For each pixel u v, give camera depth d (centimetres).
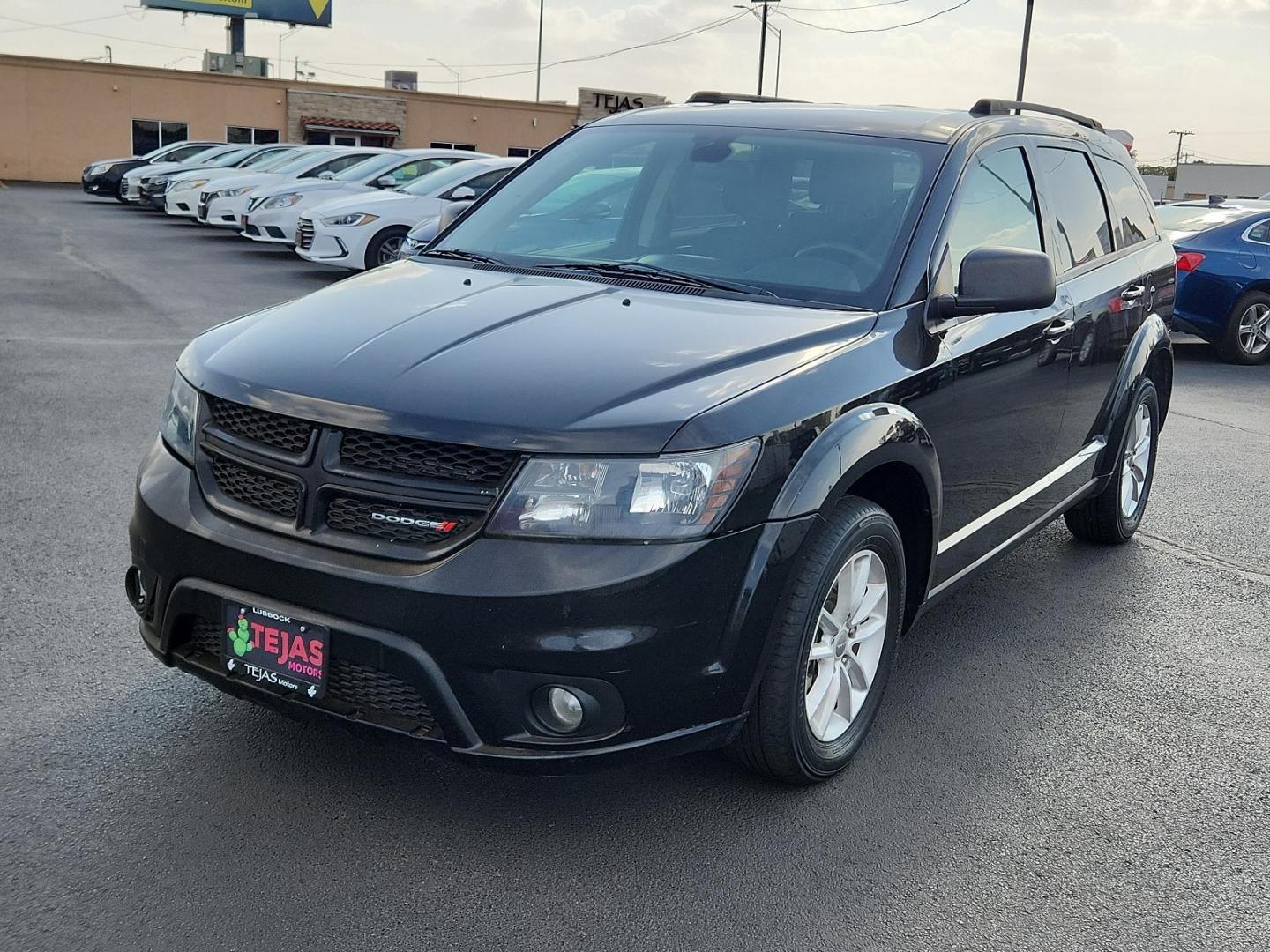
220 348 306
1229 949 258
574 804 301
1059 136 464
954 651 418
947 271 354
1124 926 264
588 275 354
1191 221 1166
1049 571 511
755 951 248
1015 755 342
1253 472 698
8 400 712
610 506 254
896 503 343
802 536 278
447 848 278
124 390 755
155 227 2117
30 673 355
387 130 4366
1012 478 402
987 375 364
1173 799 322
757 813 301
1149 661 416
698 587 260
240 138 4191
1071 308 427
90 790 293
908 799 314
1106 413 488
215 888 258
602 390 267
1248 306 1119
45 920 243
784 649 285
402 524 259
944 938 256
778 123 409
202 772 304
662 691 261
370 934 245
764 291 342
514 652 251
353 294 336
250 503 279
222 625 279
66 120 3947
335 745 321
